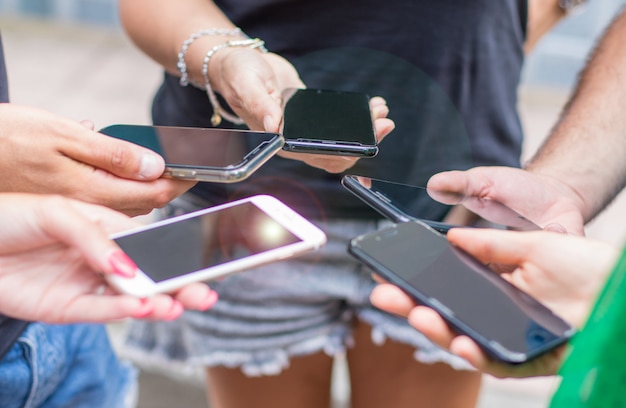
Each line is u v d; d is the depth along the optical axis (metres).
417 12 1.17
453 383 1.40
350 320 1.43
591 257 0.80
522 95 3.34
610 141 1.10
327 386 1.51
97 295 0.77
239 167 0.91
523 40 1.29
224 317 1.36
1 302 0.79
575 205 1.00
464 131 1.23
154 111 1.38
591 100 1.17
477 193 1.00
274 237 0.87
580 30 3.33
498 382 2.01
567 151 1.10
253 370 1.40
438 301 0.77
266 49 1.23
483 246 0.84
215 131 1.00
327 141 1.01
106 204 0.92
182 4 1.21
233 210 0.91
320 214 1.27
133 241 0.84
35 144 0.88
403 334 1.31
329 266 1.32
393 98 1.22
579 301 0.80
